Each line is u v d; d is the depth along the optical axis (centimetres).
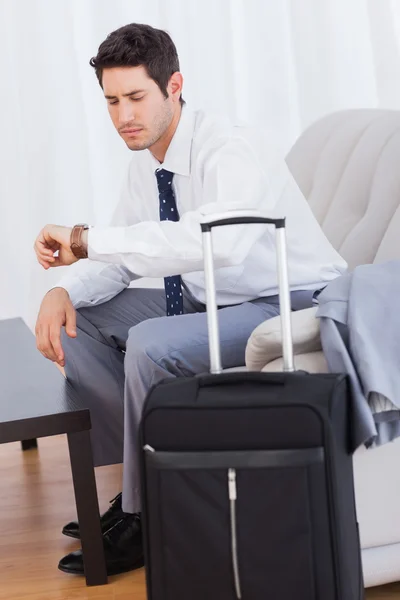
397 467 204
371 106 461
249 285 251
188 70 450
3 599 227
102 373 271
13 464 333
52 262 232
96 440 272
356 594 183
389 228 261
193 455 169
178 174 256
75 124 448
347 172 300
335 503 167
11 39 443
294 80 462
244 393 173
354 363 194
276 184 251
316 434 166
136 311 279
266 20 455
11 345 308
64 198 452
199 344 231
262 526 168
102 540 229
